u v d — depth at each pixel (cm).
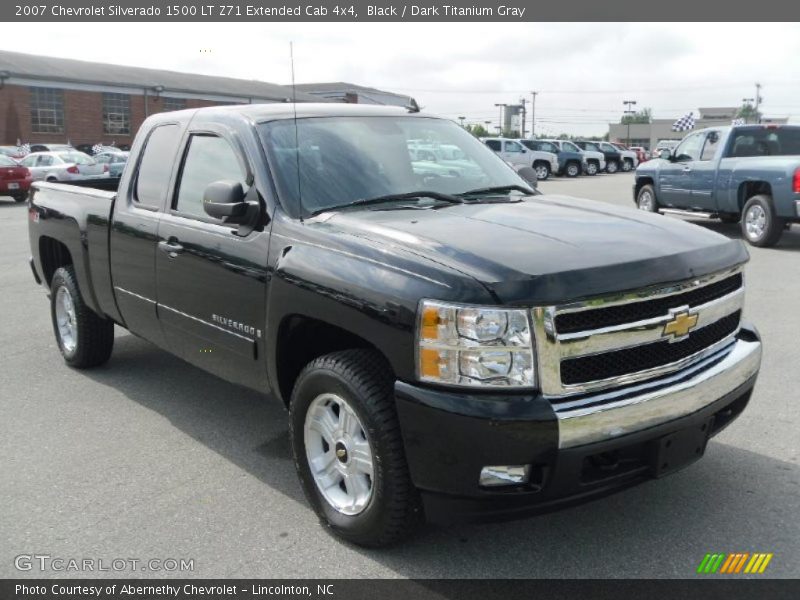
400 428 310
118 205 513
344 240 347
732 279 366
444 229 347
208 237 421
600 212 396
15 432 488
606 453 310
